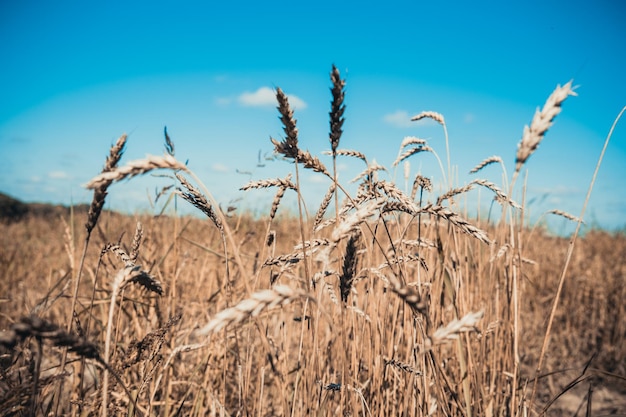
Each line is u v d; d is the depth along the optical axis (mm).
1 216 16594
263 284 2877
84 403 1608
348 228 1318
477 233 1462
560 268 6676
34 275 5797
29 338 1732
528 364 4520
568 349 4969
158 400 2406
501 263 2496
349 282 1556
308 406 1741
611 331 5242
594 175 1565
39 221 13797
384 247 2523
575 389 4113
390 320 2285
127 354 1645
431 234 2367
